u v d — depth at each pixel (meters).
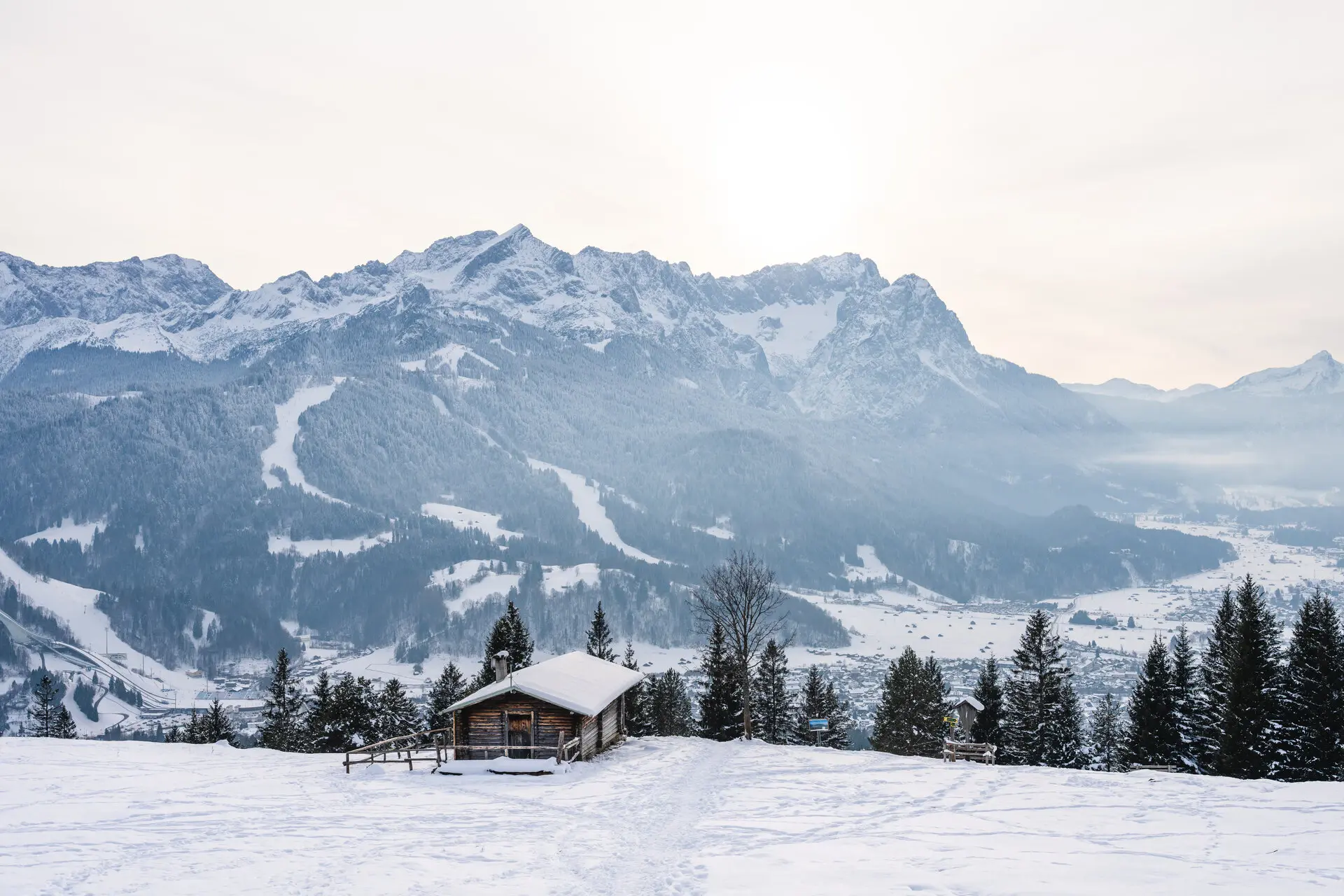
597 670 56.41
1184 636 73.31
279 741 102.00
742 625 74.44
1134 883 23.80
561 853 29.23
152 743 55.94
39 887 25.53
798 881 25.42
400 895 25.03
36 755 48.41
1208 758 67.38
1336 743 53.97
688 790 39.97
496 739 47.69
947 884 24.48
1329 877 23.72
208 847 29.92
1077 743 80.50
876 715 97.75
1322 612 58.91
